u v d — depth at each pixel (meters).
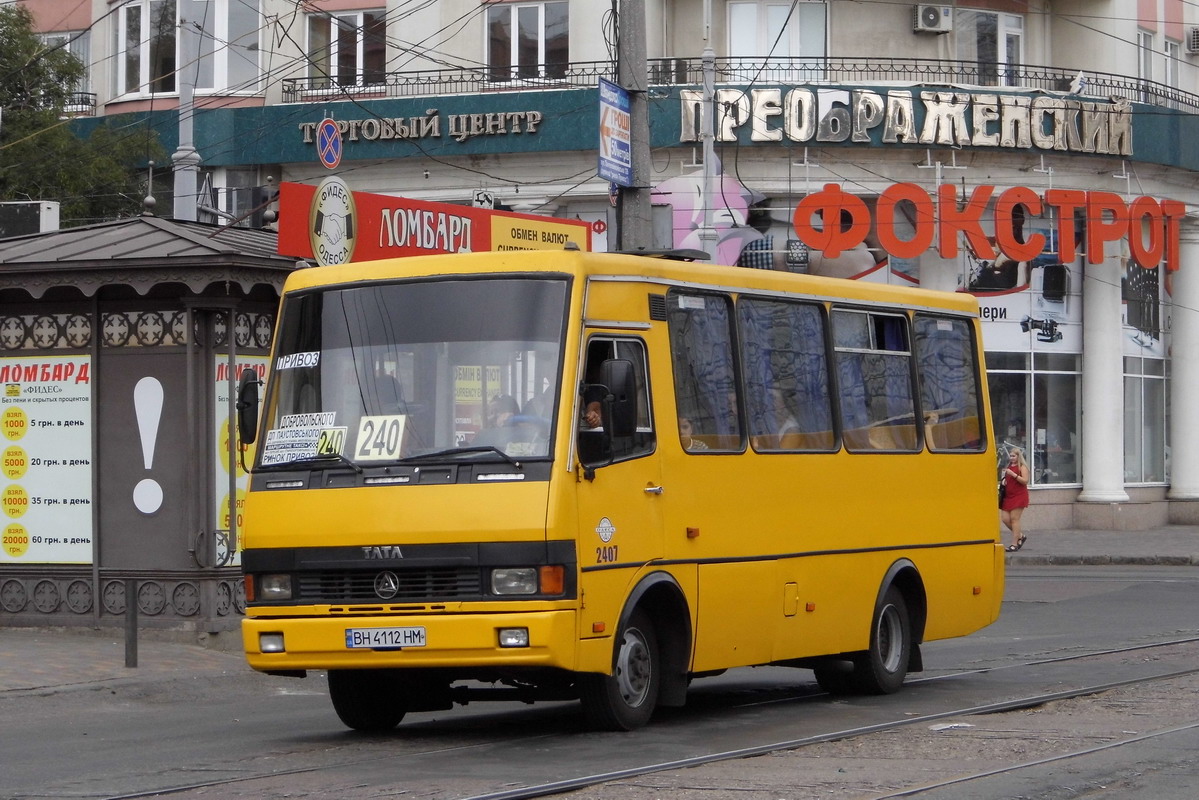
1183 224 37.69
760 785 8.74
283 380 11.06
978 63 33.56
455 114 32.25
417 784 8.86
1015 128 32.97
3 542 16.84
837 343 13.41
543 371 10.45
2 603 16.88
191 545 16.16
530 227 23.06
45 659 14.99
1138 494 37.09
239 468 16.62
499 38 33.22
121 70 35.41
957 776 9.05
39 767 10.02
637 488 10.88
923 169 32.81
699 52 33.78
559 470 10.20
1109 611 20.92
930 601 14.35
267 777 9.28
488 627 10.02
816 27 33.81
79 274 15.93
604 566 10.46
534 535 10.08
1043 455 35.66
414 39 33.50
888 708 12.72
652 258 11.54
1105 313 35.69
